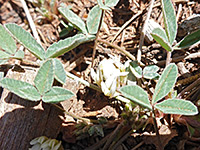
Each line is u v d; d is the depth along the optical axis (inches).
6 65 6.3
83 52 6.3
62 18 6.8
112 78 4.7
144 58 5.8
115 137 5.1
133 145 5.2
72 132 5.2
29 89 4.4
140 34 6.1
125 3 6.4
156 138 5.0
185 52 5.6
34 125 5.0
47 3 6.8
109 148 5.1
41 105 5.1
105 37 6.3
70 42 4.8
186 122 4.8
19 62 6.4
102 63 4.9
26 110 5.0
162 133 5.0
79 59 6.2
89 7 6.6
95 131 5.2
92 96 5.7
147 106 4.0
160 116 5.1
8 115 4.9
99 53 6.2
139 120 5.0
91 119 5.5
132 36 6.2
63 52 4.9
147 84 5.3
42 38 6.8
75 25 5.1
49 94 4.4
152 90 5.5
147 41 5.9
